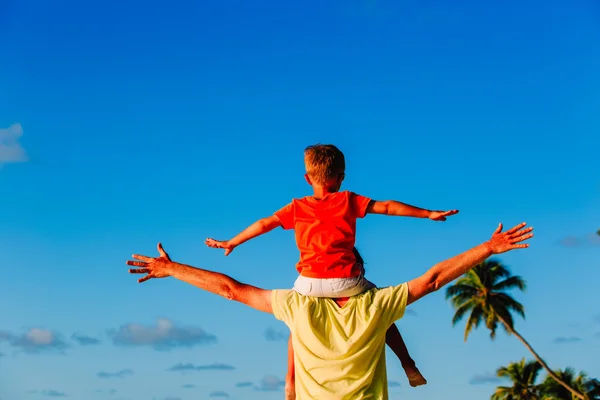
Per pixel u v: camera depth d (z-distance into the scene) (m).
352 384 5.18
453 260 5.43
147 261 5.72
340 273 5.45
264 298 5.57
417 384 5.96
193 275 5.65
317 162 5.74
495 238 5.44
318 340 5.25
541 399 67.31
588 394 64.69
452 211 5.49
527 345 64.50
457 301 65.44
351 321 5.29
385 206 5.59
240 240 5.79
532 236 5.33
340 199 5.61
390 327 6.02
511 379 69.31
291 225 5.72
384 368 5.38
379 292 5.43
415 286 5.41
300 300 5.46
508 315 63.78
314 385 5.20
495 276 63.88
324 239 5.50
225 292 5.62
